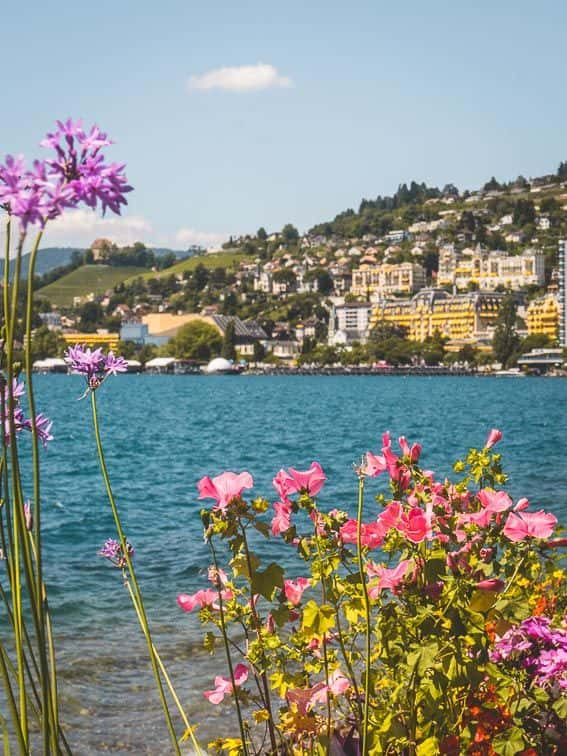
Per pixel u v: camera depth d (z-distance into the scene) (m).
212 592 5.44
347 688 5.52
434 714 5.05
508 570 5.34
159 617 15.78
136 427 87.44
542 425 84.75
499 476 5.58
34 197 2.84
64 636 14.52
